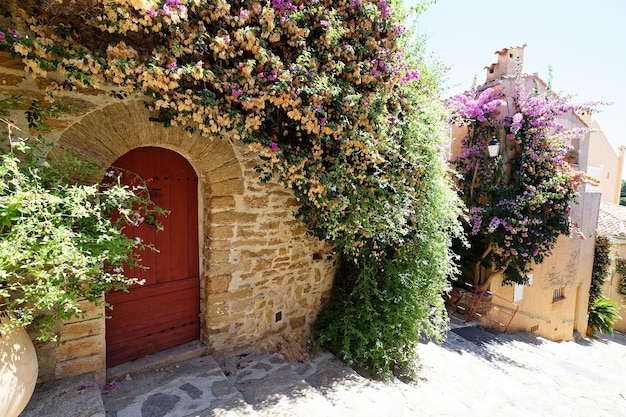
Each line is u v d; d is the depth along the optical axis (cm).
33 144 224
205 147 304
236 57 274
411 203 404
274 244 369
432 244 420
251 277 354
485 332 645
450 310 727
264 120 287
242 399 268
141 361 306
